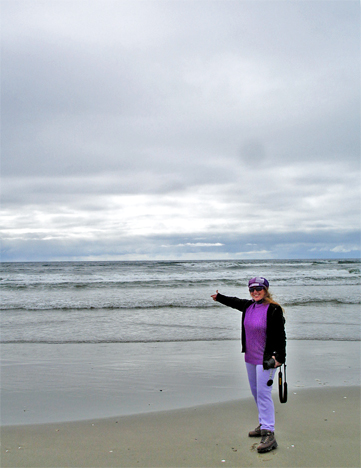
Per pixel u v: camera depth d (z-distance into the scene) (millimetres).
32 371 7043
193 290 22141
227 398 5672
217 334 10500
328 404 5328
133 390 6027
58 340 9711
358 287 23172
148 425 4652
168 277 33188
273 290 21312
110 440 4211
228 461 3656
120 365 7465
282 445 4004
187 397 5711
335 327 11312
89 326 11594
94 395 5793
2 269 47750
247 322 4098
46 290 22281
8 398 5656
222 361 7770
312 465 3555
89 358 7980
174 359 7910
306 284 25469
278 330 3867
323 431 4383
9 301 17062
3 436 4336
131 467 3557
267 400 3918
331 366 7395
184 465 3586
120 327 11438
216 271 43344
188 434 4367
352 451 3855
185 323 12102
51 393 5875
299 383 6332
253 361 4051
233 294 19828
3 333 10570
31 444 4117
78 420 4828
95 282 27109
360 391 5906
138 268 50594
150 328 11289
